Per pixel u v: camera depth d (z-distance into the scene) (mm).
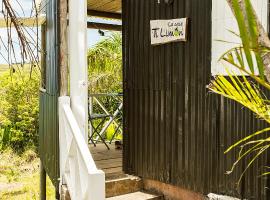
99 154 6188
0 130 12398
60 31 4531
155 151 4723
